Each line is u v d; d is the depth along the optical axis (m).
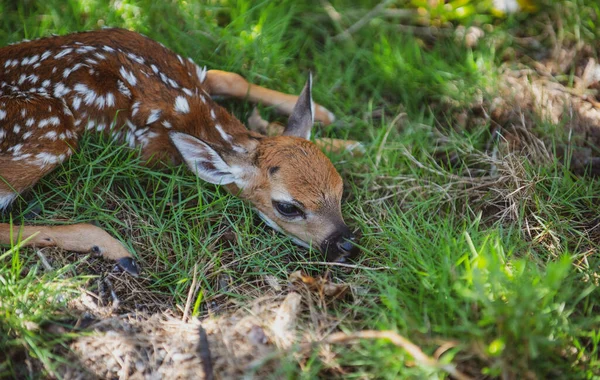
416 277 4.90
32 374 4.48
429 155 6.29
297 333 4.70
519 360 4.22
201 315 4.98
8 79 5.66
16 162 5.31
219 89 6.60
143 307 5.03
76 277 4.98
